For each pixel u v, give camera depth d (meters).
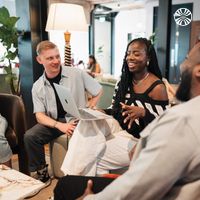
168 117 0.68
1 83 4.07
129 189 0.68
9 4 6.89
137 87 1.82
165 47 4.24
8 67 3.82
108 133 1.79
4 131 2.22
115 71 10.58
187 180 0.70
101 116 1.76
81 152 1.75
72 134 1.95
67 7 2.78
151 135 0.70
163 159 0.65
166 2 4.12
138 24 9.54
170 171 0.65
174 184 0.71
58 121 2.32
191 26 6.88
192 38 6.87
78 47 8.80
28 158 2.31
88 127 1.78
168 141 0.65
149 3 7.82
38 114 2.32
